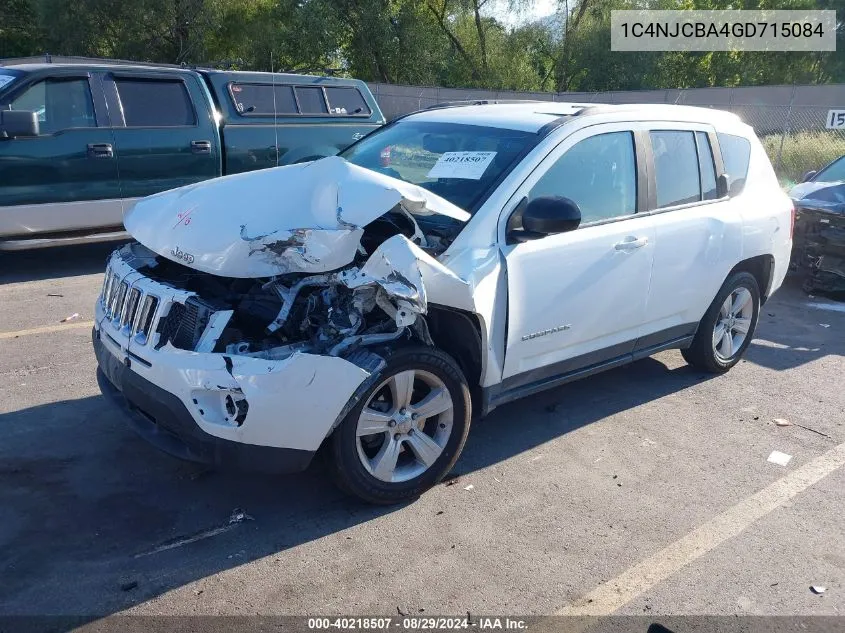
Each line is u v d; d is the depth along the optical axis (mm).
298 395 3199
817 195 8672
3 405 4641
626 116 4719
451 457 3852
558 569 3316
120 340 3535
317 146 9836
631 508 3846
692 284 5094
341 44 32938
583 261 4262
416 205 3574
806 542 3617
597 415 4973
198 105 8836
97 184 8117
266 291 3607
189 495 3758
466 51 38219
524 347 4086
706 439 4688
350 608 3004
